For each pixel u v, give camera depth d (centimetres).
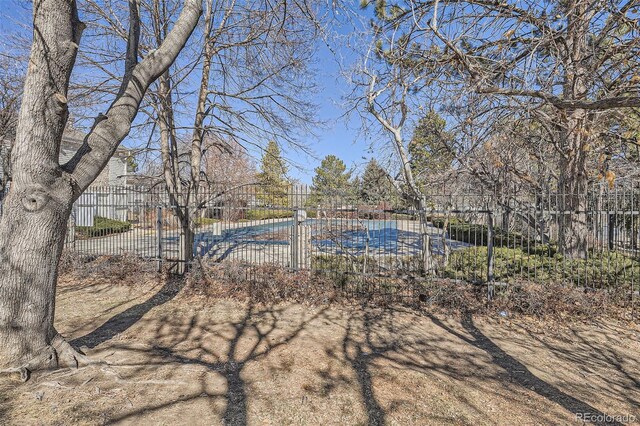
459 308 605
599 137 724
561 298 583
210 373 366
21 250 331
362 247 932
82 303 625
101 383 333
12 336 331
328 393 332
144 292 703
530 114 575
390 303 644
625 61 546
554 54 548
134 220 1098
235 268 725
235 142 1046
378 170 1043
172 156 890
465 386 357
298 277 704
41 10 326
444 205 857
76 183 359
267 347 446
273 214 1077
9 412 276
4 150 1233
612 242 813
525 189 895
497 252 856
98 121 383
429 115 880
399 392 339
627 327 530
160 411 291
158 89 857
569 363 420
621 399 339
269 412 296
